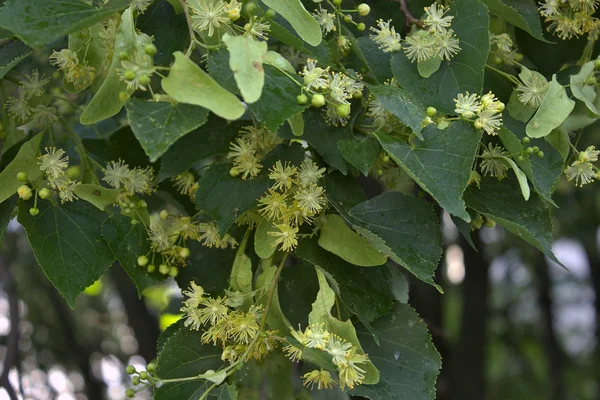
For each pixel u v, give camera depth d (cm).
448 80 105
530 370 356
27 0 99
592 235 252
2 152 110
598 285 324
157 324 277
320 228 104
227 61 99
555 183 106
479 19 105
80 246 106
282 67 100
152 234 108
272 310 105
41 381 250
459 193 99
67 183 106
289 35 102
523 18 108
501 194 107
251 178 105
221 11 101
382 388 104
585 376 359
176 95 95
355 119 106
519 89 107
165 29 107
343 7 113
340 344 101
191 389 105
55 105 117
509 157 105
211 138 107
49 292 252
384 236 103
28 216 106
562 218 237
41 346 257
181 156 107
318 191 103
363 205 104
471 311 232
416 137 102
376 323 106
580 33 111
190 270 110
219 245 109
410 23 109
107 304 307
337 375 105
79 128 123
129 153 115
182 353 105
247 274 106
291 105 99
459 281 296
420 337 105
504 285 340
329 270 104
